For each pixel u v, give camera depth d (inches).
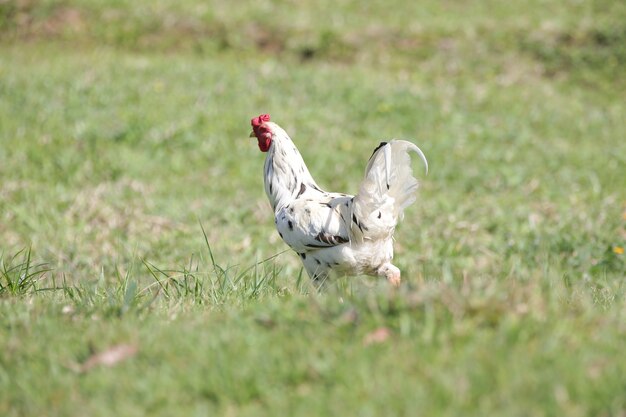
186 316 693.9
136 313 709.3
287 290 840.9
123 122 1796.3
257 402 504.4
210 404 501.4
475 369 504.1
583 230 1203.2
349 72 2288.4
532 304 595.5
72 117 1820.9
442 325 568.7
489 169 1614.2
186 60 2375.7
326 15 2711.6
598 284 935.7
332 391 500.7
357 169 1610.5
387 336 566.3
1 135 1701.5
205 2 2778.1
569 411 460.8
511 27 2588.6
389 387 494.9
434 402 476.7
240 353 556.1
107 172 1561.3
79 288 872.3
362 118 1918.1
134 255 1054.4
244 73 2213.3
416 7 2792.8
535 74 2356.1
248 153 1696.6
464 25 2600.9
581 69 2356.1
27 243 1192.2
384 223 773.9
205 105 1930.4
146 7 2701.8
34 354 596.7
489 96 2116.1
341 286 732.0
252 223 1332.4
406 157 760.3
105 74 2145.7
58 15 2635.3
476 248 1159.6
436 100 2063.2
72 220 1317.7
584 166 1640.0
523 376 491.8
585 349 528.4
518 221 1291.8
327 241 783.7
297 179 858.8
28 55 2395.4
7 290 869.2
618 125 1964.8
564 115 2003.0
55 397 520.4
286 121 1850.4
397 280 802.8
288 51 2500.0
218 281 864.9
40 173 1539.1
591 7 2743.6
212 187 1521.9
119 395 514.0
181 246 1197.7
